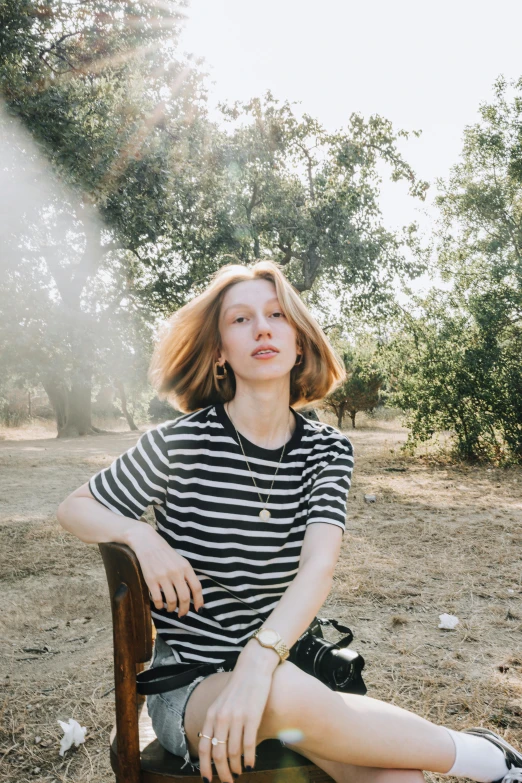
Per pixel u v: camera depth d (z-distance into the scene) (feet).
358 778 4.29
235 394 5.71
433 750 4.33
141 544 4.52
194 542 4.96
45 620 11.96
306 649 4.91
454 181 43.42
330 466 5.16
